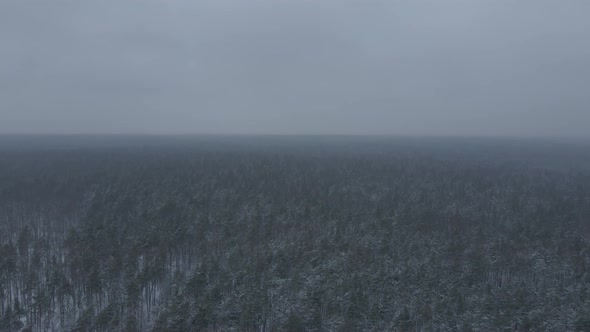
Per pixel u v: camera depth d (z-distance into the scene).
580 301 48.22
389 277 54.28
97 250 63.25
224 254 63.12
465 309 47.22
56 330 48.88
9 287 55.38
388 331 43.88
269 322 47.34
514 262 60.41
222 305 47.56
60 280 52.44
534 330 43.28
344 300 47.28
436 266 57.22
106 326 45.44
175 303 46.66
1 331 46.06
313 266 57.28
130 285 49.59
